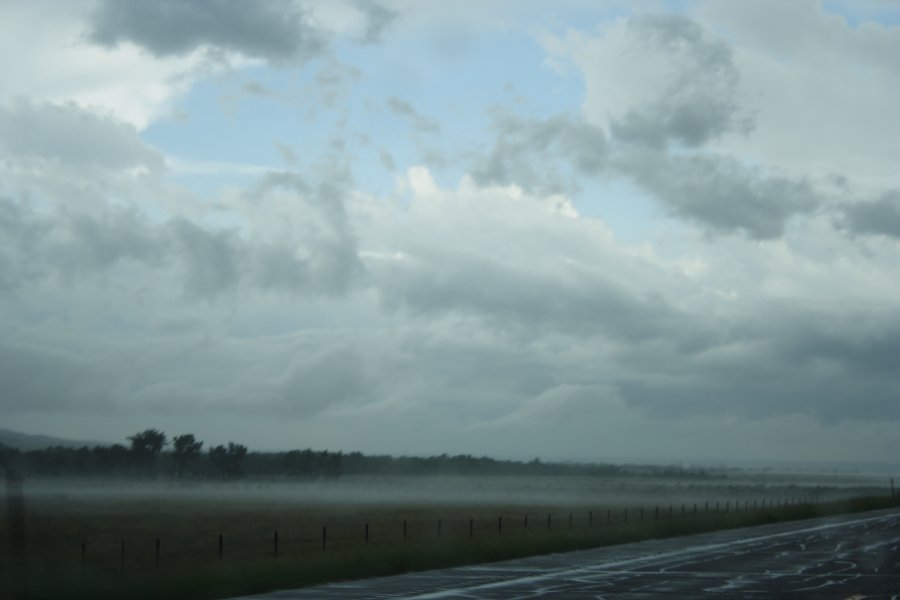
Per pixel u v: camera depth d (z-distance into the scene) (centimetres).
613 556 2973
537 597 1880
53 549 4088
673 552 3155
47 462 18312
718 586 2109
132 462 19012
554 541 3284
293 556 3041
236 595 1884
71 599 1767
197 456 19638
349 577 2238
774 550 3259
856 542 3678
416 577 2277
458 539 3459
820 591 2014
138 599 1812
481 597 1872
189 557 3594
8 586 1703
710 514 5744
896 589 2062
